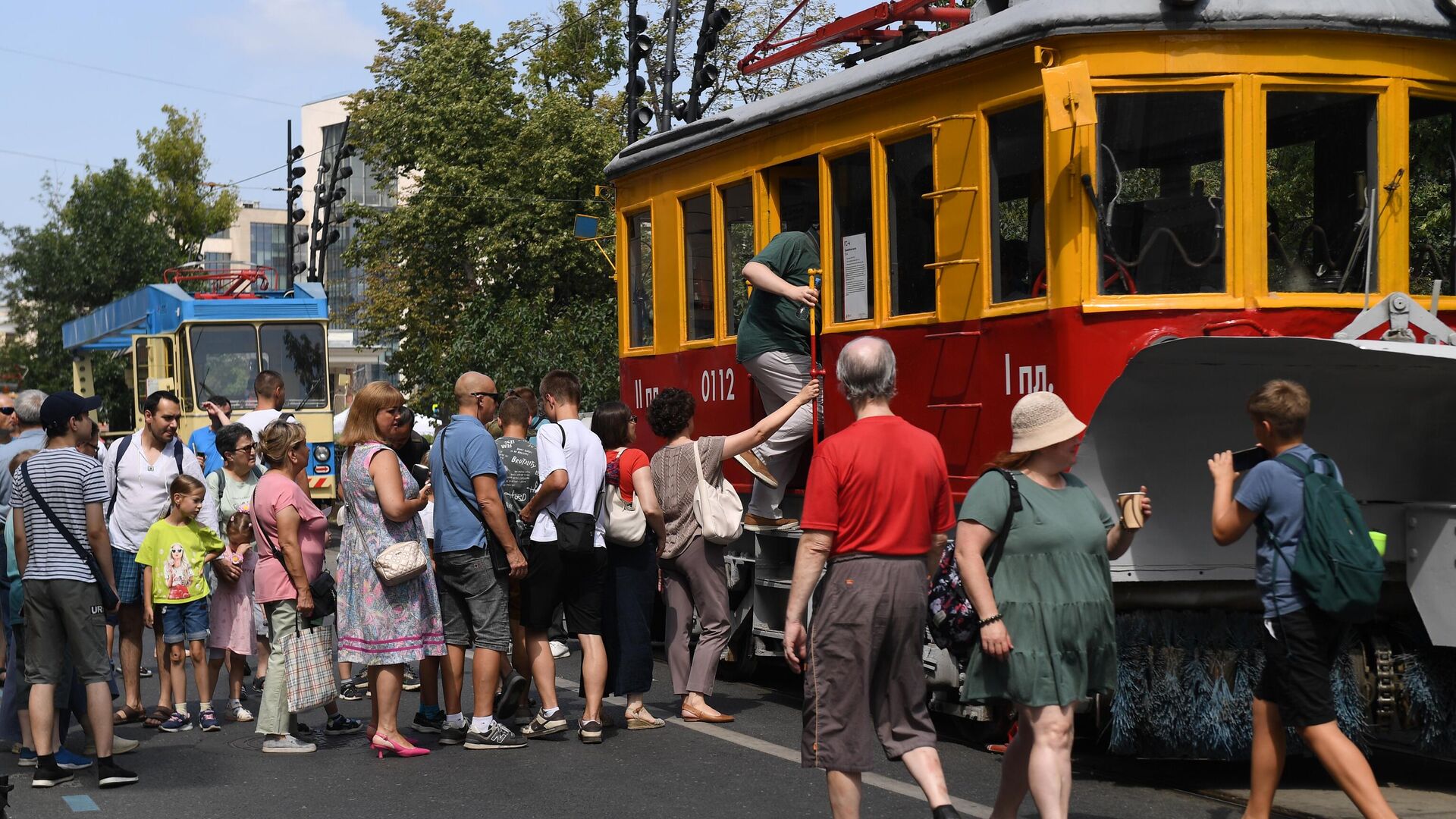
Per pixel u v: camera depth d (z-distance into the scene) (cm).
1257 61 714
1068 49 716
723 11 2084
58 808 693
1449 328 743
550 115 3762
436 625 801
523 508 818
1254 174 713
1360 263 736
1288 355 641
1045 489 538
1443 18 735
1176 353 637
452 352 2944
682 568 873
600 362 2794
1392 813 552
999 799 555
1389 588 704
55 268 4859
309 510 834
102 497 742
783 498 973
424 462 998
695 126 1027
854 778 538
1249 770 738
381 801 691
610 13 4222
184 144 5012
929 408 806
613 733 848
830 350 891
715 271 1014
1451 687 693
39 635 736
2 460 928
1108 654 536
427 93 3862
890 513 536
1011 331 747
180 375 2186
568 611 827
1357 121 733
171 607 879
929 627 556
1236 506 578
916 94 816
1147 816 637
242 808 684
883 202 846
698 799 684
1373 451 699
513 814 659
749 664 1005
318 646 820
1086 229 709
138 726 910
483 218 3797
